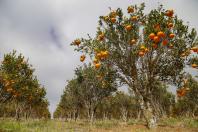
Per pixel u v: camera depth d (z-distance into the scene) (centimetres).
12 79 2212
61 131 1537
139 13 1684
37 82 2961
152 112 1670
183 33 1600
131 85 1738
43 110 6344
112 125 2123
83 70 2850
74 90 3384
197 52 1362
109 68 1781
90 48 1692
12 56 2378
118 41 1709
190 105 4094
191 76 3362
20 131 1405
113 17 1705
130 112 5297
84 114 5503
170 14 1417
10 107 4888
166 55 1666
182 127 1822
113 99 4934
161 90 3631
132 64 1708
